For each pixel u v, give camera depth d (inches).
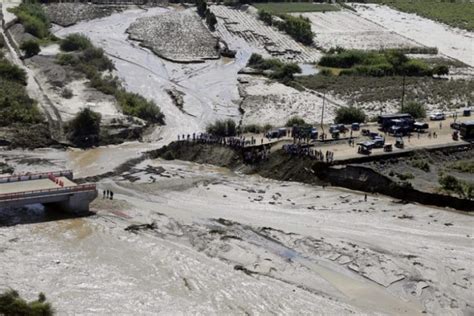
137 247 4845.0
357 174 6102.4
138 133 7608.3
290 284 4419.3
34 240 4889.3
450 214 5546.3
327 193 5969.5
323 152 6510.8
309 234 5103.3
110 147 7249.0
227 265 4630.9
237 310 4099.4
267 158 6594.5
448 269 4630.9
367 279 4505.4
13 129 7170.3
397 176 6028.5
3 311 3745.1
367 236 5108.3
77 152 7032.5
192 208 5615.2
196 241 4965.6
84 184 5629.9
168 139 7608.3
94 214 5428.2
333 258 4739.2
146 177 6338.6
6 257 4584.2
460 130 7209.6
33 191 5344.5
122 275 4443.9
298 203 5772.6
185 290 4303.6
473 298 4325.8
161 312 4030.5
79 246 4830.2
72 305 4050.2
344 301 4244.6
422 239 5088.6
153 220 5329.7
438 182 5974.4
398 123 7224.4
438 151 6673.2
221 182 6240.2
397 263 4685.0
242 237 5039.4
